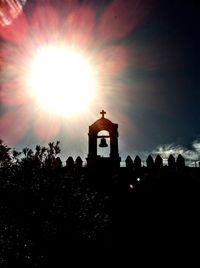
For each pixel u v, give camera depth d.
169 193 13.31
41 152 5.01
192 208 12.62
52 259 4.54
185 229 11.66
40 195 4.60
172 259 10.07
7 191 4.36
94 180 14.55
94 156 15.59
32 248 4.33
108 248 9.50
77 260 4.94
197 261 9.87
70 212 4.87
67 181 5.12
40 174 4.81
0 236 4.18
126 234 11.45
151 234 11.48
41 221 4.46
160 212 12.60
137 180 14.43
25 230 4.33
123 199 13.40
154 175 14.49
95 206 5.79
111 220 11.59
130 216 12.46
